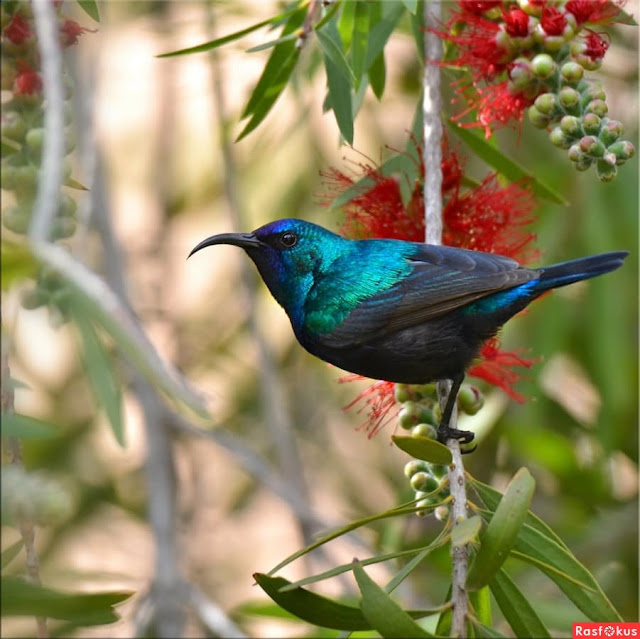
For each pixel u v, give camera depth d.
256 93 7.84
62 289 5.01
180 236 14.98
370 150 13.04
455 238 7.95
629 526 11.24
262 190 13.47
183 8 12.83
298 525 11.26
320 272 7.87
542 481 12.20
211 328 13.66
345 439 13.68
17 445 4.84
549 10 6.82
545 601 9.55
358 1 7.78
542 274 7.44
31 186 5.32
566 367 12.80
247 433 13.23
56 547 12.09
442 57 7.93
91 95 11.15
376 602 4.83
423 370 7.52
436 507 5.94
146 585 10.00
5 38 5.57
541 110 6.67
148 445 10.82
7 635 10.70
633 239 10.98
